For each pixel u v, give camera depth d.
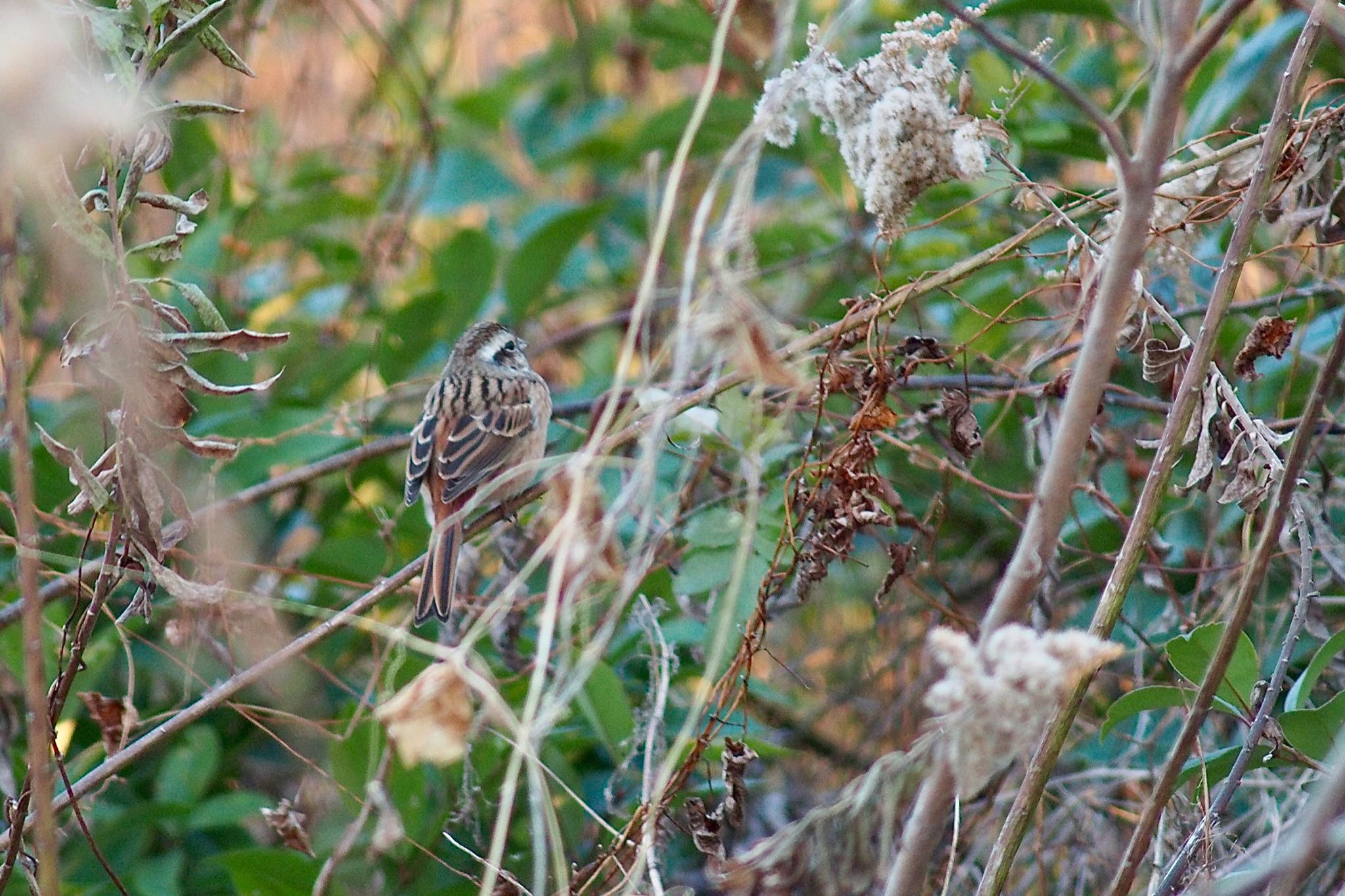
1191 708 6.95
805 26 12.38
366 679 10.93
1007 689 4.69
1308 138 7.52
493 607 5.39
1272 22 10.54
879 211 6.88
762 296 12.59
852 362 7.86
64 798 7.20
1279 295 8.96
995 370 10.42
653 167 7.33
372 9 16.80
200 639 9.41
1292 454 5.78
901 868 5.20
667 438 8.02
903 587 11.15
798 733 11.62
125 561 7.06
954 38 6.99
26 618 5.66
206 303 6.56
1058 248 10.57
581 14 16.38
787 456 9.67
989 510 11.36
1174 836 7.96
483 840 9.27
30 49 4.49
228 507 10.03
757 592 8.16
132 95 6.00
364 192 15.71
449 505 10.31
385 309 13.71
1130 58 13.12
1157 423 9.95
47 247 6.65
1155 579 8.99
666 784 7.09
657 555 8.94
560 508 6.10
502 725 8.57
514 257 12.43
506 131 16.33
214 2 6.92
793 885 5.61
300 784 10.12
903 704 10.75
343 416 11.08
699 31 12.66
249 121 14.63
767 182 13.66
